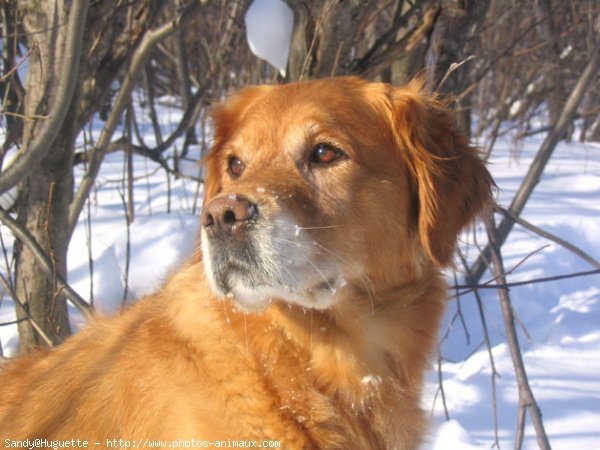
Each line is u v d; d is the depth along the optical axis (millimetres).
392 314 823
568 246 1042
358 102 834
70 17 891
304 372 794
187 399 762
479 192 868
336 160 803
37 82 1020
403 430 830
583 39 2732
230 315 784
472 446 1012
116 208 1905
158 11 1147
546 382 1199
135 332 817
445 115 874
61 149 1075
